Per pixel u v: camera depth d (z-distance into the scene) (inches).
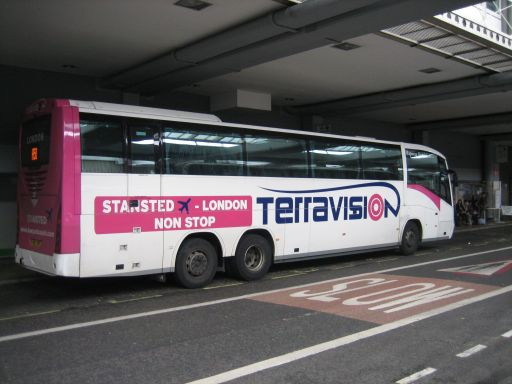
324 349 221.0
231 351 218.4
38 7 349.1
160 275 352.5
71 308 304.0
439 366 200.8
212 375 190.5
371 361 206.2
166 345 226.8
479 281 382.0
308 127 773.3
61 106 307.7
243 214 387.9
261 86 614.5
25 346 226.2
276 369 197.0
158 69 481.4
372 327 255.4
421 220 564.1
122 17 369.7
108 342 231.9
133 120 331.9
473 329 251.9
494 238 775.1
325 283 378.9
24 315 286.5
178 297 333.7
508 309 292.4
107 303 317.4
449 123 917.2
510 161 1401.3
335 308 295.7
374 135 915.4
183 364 202.2
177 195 349.4
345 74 558.9
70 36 410.9
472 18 440.8
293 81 589.6
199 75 494.6
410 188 550.3
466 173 1144.8
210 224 367.6
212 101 654.5
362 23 345.4
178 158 352.2
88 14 363.6
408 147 552.4
